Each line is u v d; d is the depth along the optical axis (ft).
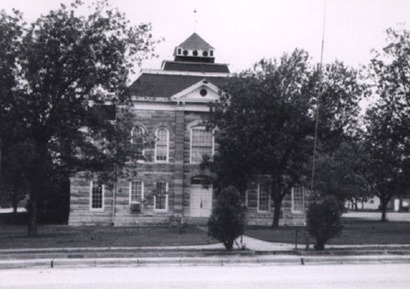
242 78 133.49
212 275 50.85
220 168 135.74
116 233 107.45
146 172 148.66
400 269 56.08
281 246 76.18
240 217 69.26
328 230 69.77
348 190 116.47
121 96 104.53
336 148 129.39
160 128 150.10
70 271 54.34
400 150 116.47
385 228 120.26
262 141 127.85
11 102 95.35
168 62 168.14
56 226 143.13
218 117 135.74
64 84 98.68
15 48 93.86
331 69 131.13
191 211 150.20
